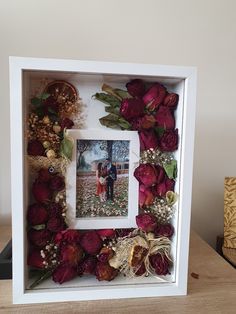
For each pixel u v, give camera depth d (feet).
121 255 1.80
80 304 1.68
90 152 1.80
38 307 1.64
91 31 2.82
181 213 1.78
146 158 1.83
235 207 2.48
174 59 2.97
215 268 2.15
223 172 3.18
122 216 1.87
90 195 1.83
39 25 2.74
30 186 1.77
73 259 1.75
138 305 1.69
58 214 1.76
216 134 3.13
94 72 1.63
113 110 1.81
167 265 1.85
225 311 1.64
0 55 2.71
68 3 2.75
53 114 1.77
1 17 2.67
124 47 2.88
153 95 1.79
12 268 1.75
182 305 1.69
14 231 1.63
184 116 1.73
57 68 1.59
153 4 2.87
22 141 1.59
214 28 3.00
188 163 1.75
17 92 1.55
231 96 3.11
